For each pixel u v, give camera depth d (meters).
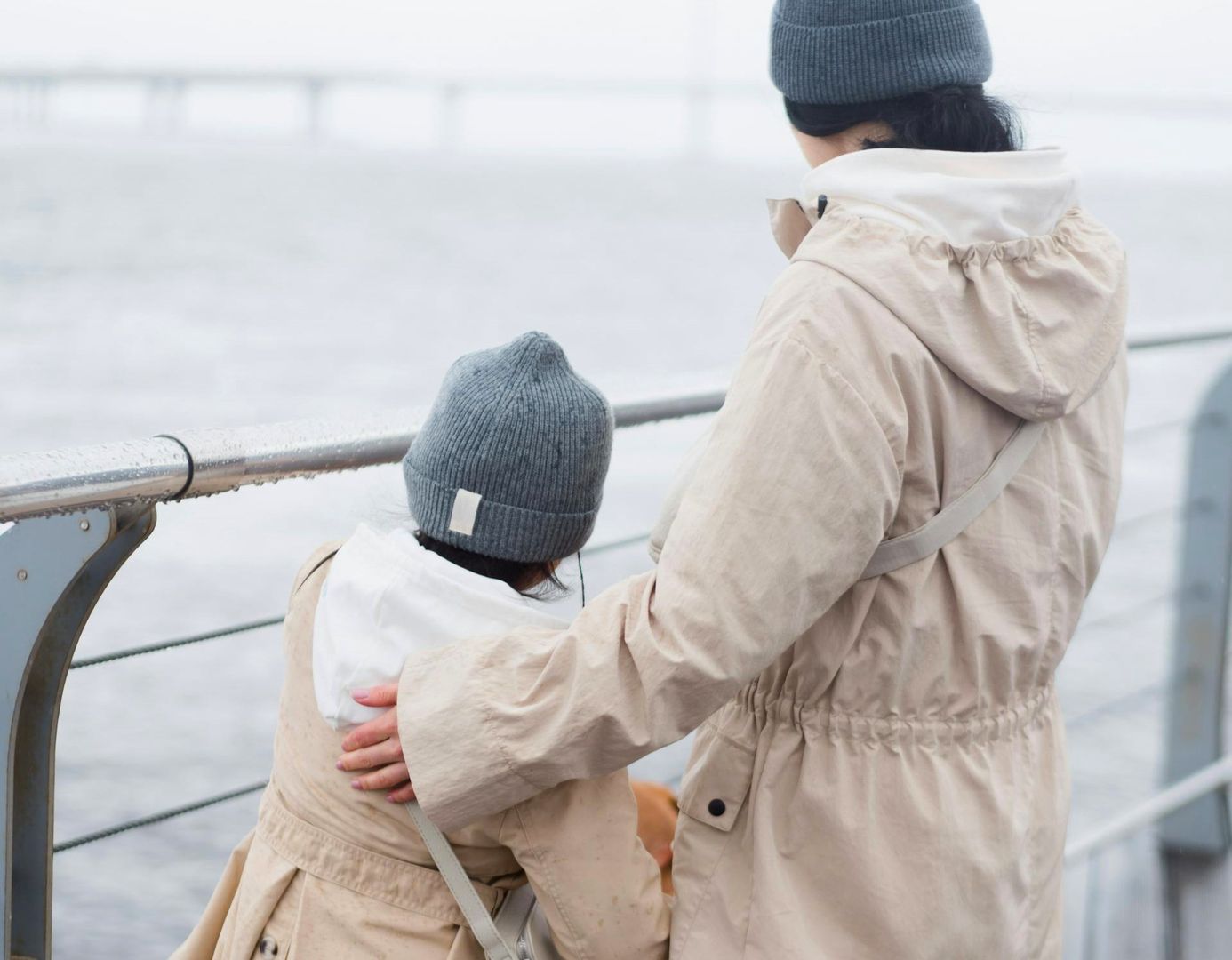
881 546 1.29
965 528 1.30
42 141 85.44
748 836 1.35
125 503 1.24
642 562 6.93
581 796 1.34
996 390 1.25
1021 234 1.28
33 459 1.17
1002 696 1.35
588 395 1.37
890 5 1.29
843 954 1.30
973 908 1.31
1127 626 6.05
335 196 50.72
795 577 1.19
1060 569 1.37
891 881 1.29
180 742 5.46
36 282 24.39
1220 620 2.93
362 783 1.33
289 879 1.38
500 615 1.34
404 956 1.33
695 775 1.39
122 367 16.72
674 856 1.40
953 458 1.28
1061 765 1.43
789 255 1.40
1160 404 11.45
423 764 1.25
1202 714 2.96
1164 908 2.63
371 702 1.32
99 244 30.78
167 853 4.47
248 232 35.62
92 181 51.38
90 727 5.57
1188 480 2.95
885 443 1.21
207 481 1.34
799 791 1.31
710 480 1.21
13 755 1.29
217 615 7.04
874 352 1.22
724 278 29.11
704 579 1.18
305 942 1.34
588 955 1.34
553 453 1.33
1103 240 1.38
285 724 1.44
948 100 1.30
